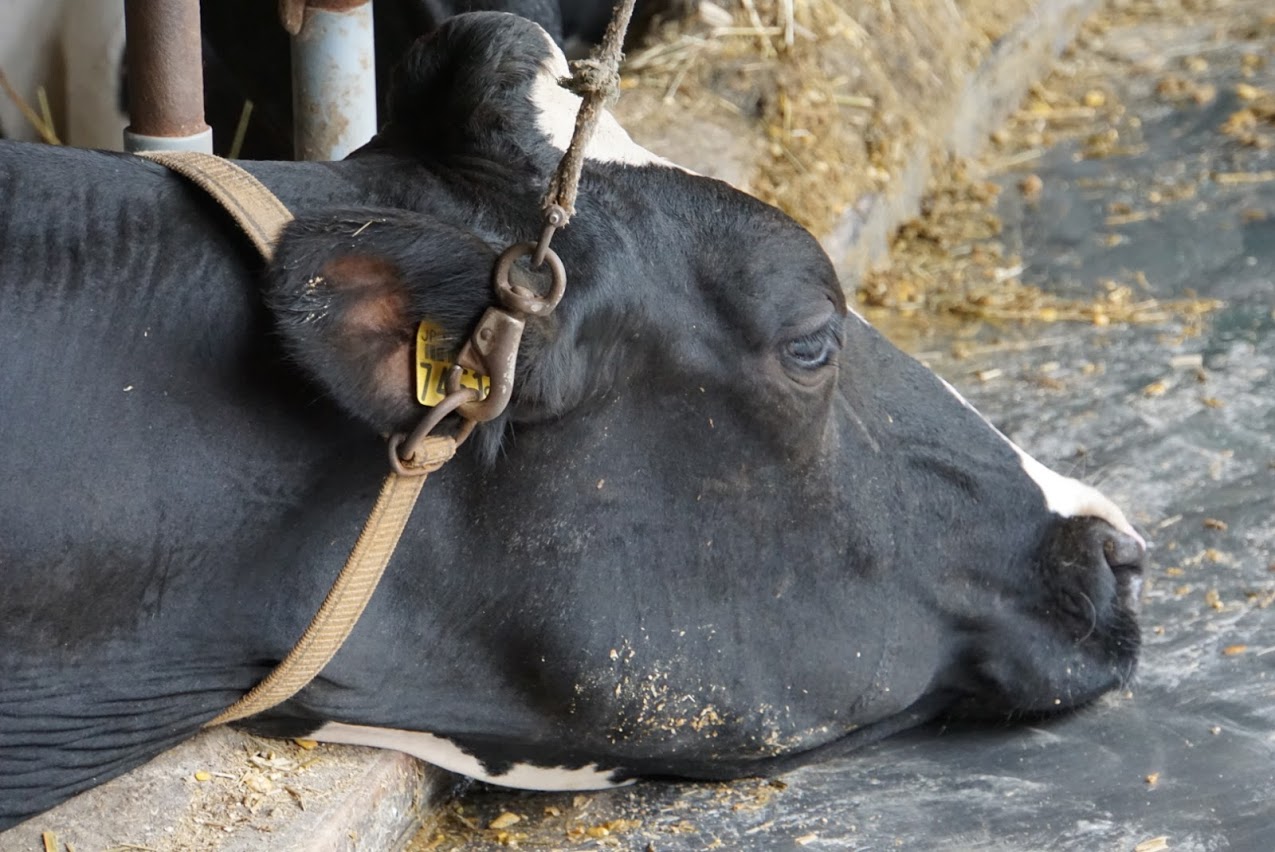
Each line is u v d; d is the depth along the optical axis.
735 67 9.11
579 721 4.14
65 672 3.68
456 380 3.40
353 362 3.36
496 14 3.99
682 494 3.96
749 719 4.27
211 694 3.87
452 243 3.33
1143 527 6.06
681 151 8.34
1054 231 8.99
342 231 3.29
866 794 4.64
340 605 3.72
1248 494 6.25
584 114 3.36
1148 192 9.41
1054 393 7.15
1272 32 11.78
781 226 3.90
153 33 4.97
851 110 9.20
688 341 3.79
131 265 3.62
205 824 3.96
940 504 4.43
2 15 6.04
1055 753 4.83
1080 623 4.68
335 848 3.99
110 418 3.56
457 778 4.64
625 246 3.70
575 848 4.41
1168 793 4.64
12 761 3.74
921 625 4.47
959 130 10.05
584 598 3.94
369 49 5.55
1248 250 8.55
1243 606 5.58
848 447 4.23
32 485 3.49
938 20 10.37
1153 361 7.39
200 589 3.72
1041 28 11.31
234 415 3.65
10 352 3.49
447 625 3.94
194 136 5.13
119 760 3.90
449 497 3.79
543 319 3.43
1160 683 5.17
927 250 8.88
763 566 4.12
